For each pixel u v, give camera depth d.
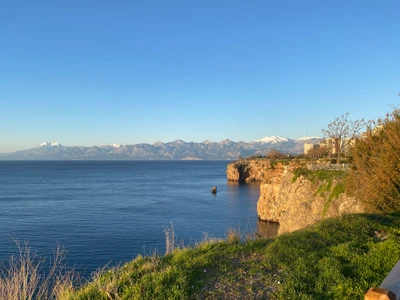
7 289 7.93
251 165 115.00
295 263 8.80
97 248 30.52
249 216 48.72
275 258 9.23
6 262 23.89
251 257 9.77
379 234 11.51
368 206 15.90
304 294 6.96
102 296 7.69
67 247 30.69
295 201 32.44
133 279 8.48
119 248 30.61
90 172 193.88
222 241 11.88
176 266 9.09
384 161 15.31
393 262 8.38
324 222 13.42
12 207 56.84
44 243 32.19
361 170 18.66
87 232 37.22
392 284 5.99
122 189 91.12
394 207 14.78
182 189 90.56
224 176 153.75
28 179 132.88
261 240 11.75
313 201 29.06
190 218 46.50
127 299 7.33
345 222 12.82
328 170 30.33
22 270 8.71
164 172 195.75
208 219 45.97
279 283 7.73
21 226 40.44
